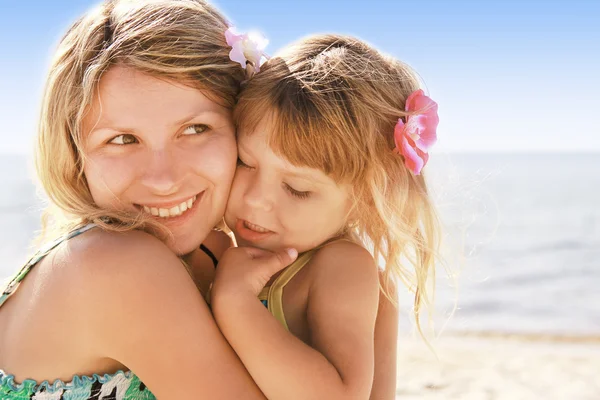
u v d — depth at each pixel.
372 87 1.92
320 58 1.90
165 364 1.53
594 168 58.97
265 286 1.89
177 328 1.53
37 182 2.04
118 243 1.56
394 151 1.97
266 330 1.61
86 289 1.52
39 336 1.56
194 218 1.77
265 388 1.58
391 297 2.16
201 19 1.79
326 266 1.85
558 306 10.60
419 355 7.09
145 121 1.63
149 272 1.54
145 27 1.65
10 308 1.66
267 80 1.84
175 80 1.66
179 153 1.70
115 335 1.53
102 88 1.62
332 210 1.90
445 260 2.33
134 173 1.65
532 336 8.62
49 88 1.71
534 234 18.58
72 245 1.59
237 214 1.90
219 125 1.79
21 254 15.18
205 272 2.02
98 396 1.59
